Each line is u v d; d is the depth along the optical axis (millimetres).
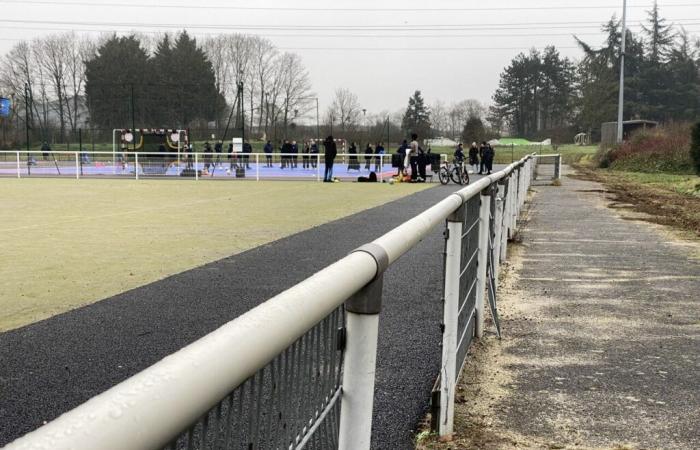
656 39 79562
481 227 4539
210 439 912
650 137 37375
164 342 4770
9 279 6977
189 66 72438
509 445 3262
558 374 4316
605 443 3316
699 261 8414
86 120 69188
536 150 64062
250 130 73875
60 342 4758
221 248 9117
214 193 19781
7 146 56188
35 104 69125
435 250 9102
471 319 4195
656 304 6203
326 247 9188
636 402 3852
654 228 11781
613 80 78062
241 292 6371
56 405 3637
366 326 1543
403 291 6613
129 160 31516
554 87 102000
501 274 7621
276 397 1175
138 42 78062
